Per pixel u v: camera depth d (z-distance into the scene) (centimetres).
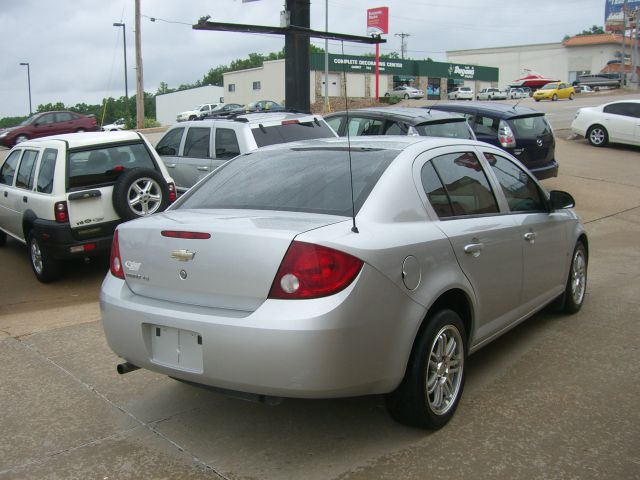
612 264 804
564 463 336
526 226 470
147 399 429
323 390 312
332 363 310
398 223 356
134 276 370
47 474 338
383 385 337
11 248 1035
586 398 415
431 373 371
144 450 362
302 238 315
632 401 410
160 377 467
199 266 337
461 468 333
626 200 1273
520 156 1207
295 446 361
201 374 330
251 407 413
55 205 757
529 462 338
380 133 1067
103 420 399
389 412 373
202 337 326
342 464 340
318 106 4559
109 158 808
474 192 435
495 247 425
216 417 400
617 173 1541
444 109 1302
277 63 6356
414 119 1032
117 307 365
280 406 413
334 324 308
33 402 427
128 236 375
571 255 560
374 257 326
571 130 2239
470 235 399
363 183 371
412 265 347
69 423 396
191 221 357
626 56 8262
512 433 370
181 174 995
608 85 6669
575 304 588
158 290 359
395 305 335
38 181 809
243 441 369
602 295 658
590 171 1566
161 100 8200
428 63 6931
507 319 457
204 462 347
